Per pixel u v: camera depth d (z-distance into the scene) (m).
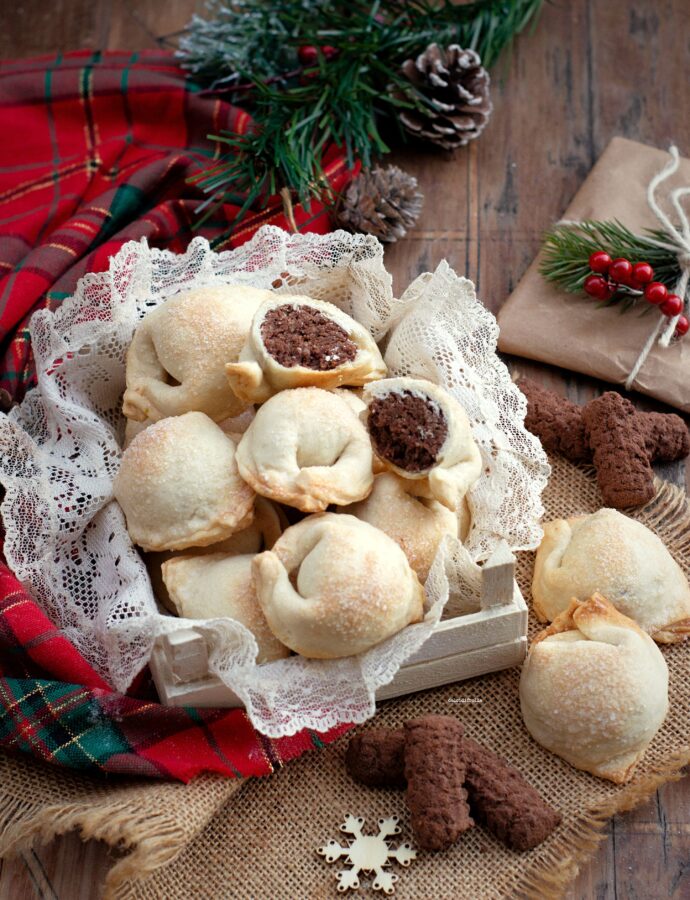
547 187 0.94
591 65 0.99
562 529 0.77
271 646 0.70
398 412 0.71
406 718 0.74
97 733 0.71
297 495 0.70
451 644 0.72
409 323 0.78
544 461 0.75
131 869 0.67
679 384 0.84
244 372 0.71
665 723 0.73
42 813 0.69
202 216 0.90
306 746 0.72
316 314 0.75
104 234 0.89
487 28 0.95
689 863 0.70
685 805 0.72
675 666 0.75
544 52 1.00
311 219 0.87
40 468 0.76
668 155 0.93
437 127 0.93
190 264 0.79
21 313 0.84
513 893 0.69
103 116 0.95
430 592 0.71
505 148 0.96
